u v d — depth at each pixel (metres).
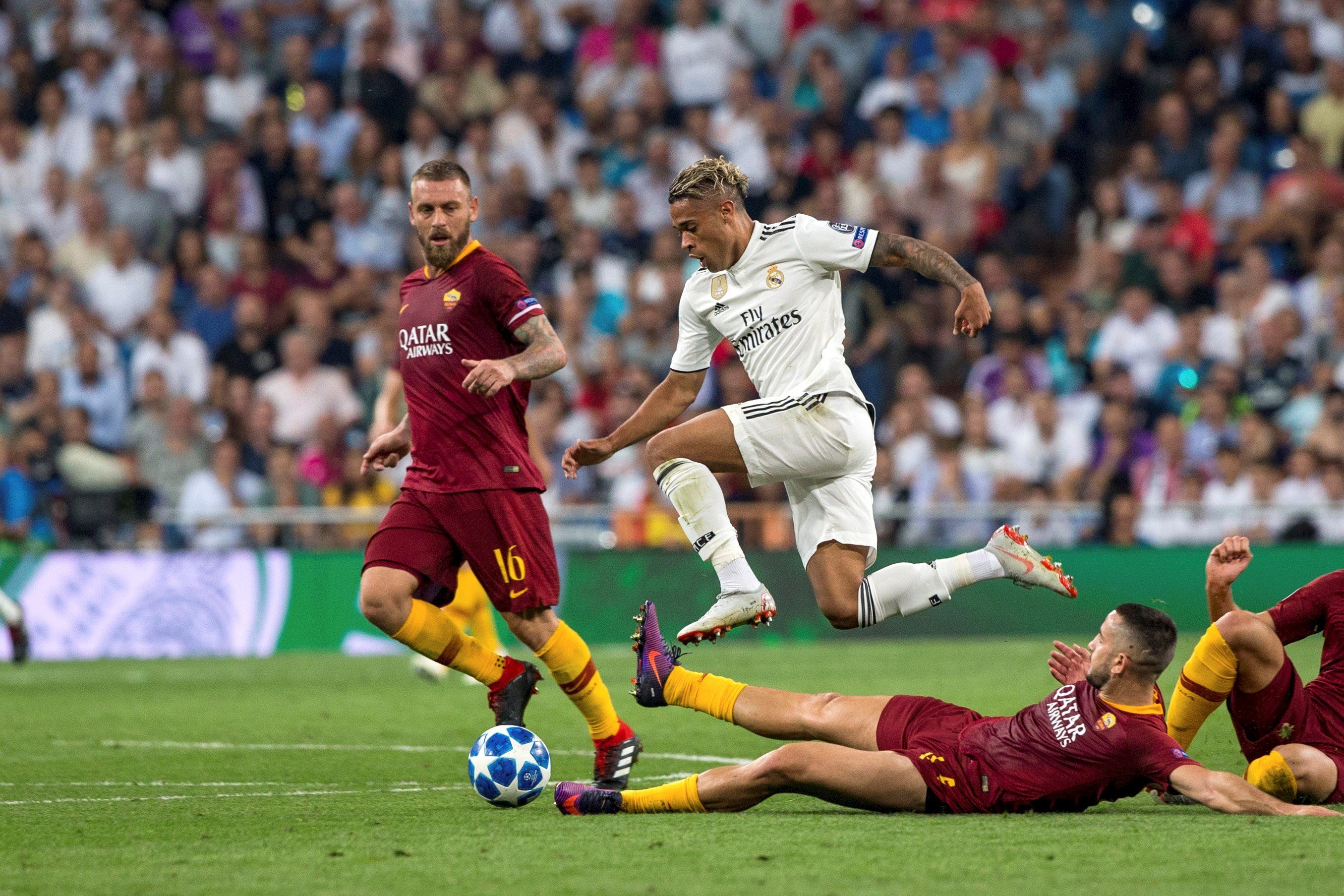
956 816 17.33
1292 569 48.09
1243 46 66.00
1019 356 55.72
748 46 69.94
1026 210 62.41
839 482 21.80
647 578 50.16
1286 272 59.62
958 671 38.97
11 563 49.16
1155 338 56.56
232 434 55.84
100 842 16.48
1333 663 18.52
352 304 60.59
